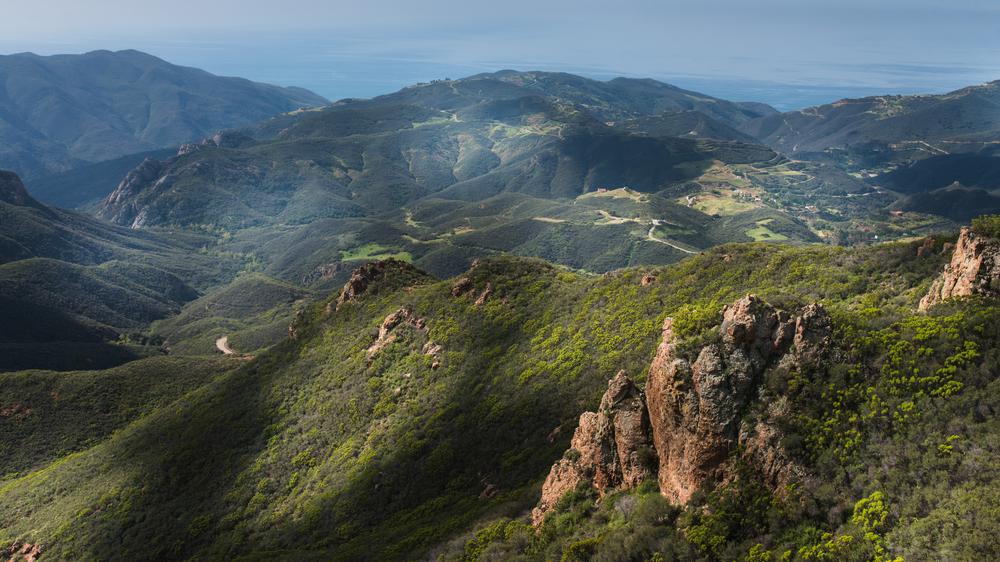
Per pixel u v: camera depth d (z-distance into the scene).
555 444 65.00
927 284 53.56
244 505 89.56
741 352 34.31
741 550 29.48
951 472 27.55
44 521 102.56
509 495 57.69
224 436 108.94
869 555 26.17
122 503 100.75
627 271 103.31
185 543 85.75
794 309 36.62
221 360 189.88
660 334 76.19
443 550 49.28
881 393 32.31
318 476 88.88
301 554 68.19
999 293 38.22
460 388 93.06
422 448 82.44
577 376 78.06
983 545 23.52
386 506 75.38
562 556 35.62
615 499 38.25
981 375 30.88
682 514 32.62
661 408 35.50
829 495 29.41
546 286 111.25
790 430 31.86
